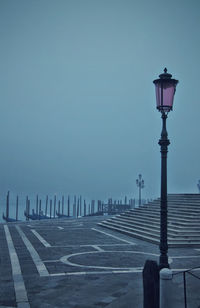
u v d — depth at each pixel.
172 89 8.62
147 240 21.56
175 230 21.28
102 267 13.42
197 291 9.47
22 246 19.16
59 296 9.55
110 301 9.05
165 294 6.96
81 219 43.94
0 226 32.47
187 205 27.12
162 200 8.38
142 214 29.69
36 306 8.70
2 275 12.10
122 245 19.81
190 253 17.28
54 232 27.11
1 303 8.94
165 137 8.64
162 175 8.51
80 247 18.88
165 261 8.10
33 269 13.08
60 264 14.03
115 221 31.58
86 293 9.81
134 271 12.70
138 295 9.37
